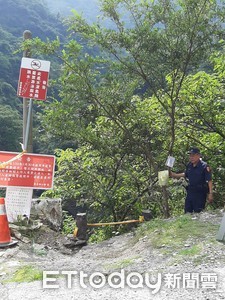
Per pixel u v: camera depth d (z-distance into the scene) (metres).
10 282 4.48
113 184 9.47
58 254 6.10
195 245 5.10
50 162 7.05
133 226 7.91
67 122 7.70
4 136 39.06
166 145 9.00
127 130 8.22
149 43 7.27
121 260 5.08
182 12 7.32
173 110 7.97
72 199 10.02
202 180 6.83
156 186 9.16
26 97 7.19
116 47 7.50
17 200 6.93
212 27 7.34
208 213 6.59
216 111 8.92
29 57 7.68
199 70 8.49
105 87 7.67
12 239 6.31
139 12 7.47
